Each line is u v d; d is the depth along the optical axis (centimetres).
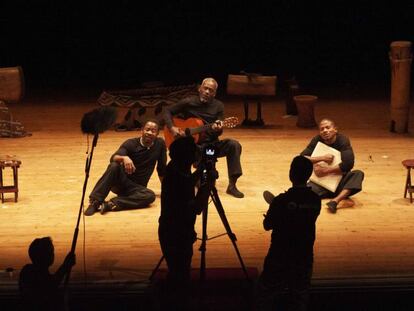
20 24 1570
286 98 1266
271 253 609
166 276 675
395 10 1565
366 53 1577
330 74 1538
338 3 1569
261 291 614
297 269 601
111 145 1087
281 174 971
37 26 1573
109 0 1566
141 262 733
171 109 938
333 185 877
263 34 1586
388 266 723
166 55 1583
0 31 1569
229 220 833
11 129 1126
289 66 1572
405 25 1571
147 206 873
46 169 991
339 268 717
